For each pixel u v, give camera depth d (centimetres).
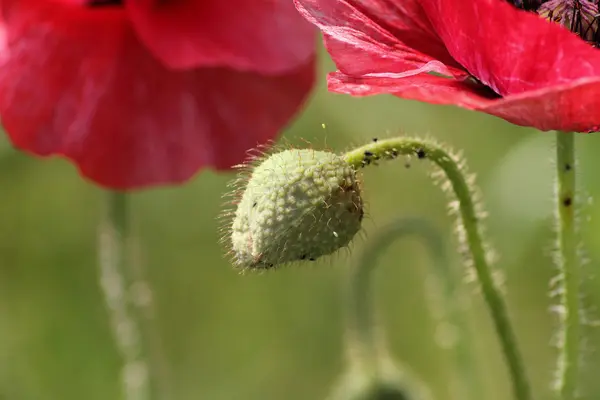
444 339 44
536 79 34
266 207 35
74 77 42
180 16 42
